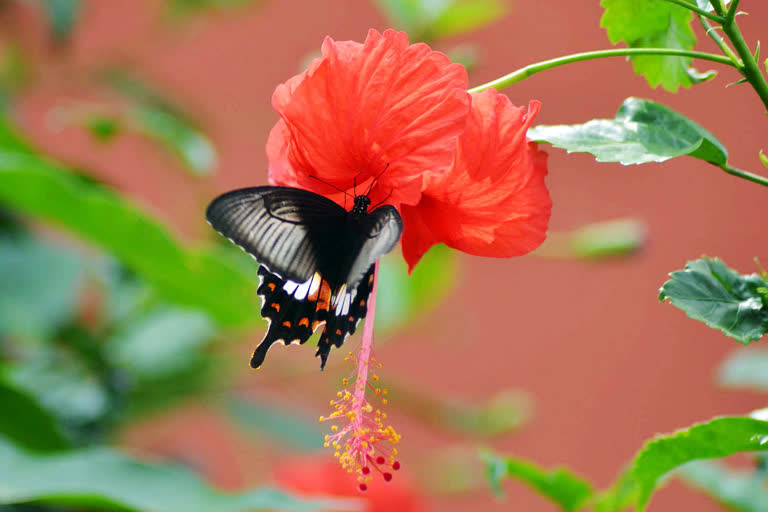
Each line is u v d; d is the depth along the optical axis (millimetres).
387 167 1888
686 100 3863
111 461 2047
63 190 2078
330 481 2182
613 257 2326
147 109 2834
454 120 1881
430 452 3660
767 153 3768
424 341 4316
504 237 1904
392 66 1882
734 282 1896
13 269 2227
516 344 4281
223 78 4527
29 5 2727
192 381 2418
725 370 2191
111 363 2256
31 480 2033
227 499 2027
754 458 1962
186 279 2133
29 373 2238
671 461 1906
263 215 1894
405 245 1918
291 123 1892
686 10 1924
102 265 2322
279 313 1904
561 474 1983
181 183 3100
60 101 2859
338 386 2803
